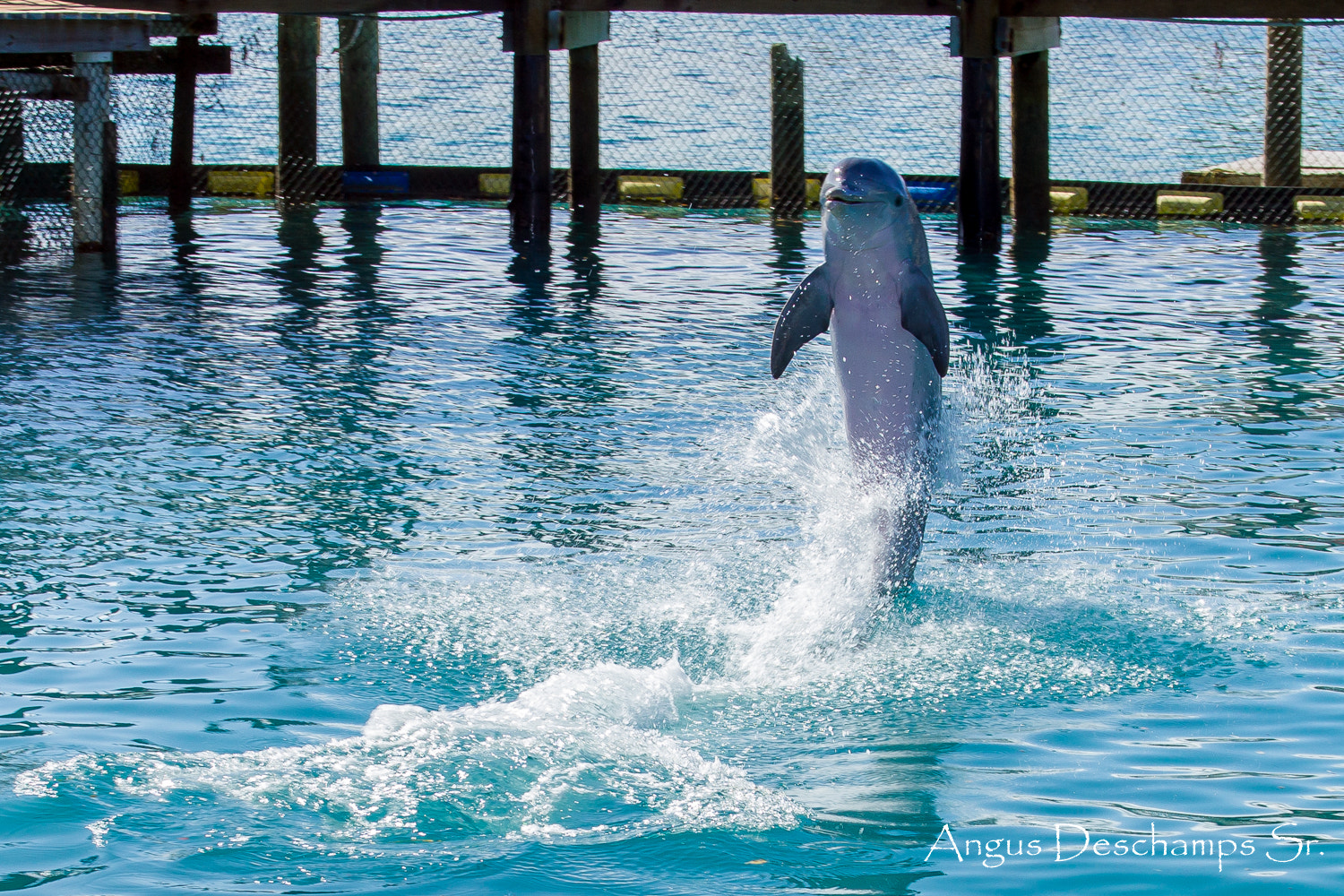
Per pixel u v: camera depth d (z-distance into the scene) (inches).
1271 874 353.1
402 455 720.3
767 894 346.0
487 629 520.1
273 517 629.6
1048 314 1043.3
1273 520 631.8
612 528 629.0
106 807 381.4
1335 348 940.6
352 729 435.2
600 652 504.1
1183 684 475.8
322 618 524.4
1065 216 1518.2
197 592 544.7
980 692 472.1
